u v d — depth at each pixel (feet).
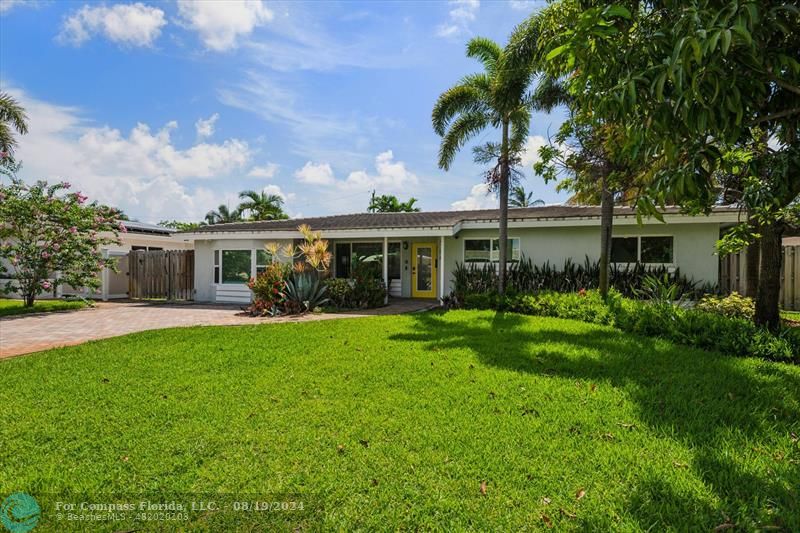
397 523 7.86
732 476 9.20
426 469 9.68
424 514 8.11
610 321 27.86
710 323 21.74
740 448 10.52
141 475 9.51
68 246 43.47
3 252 41.78
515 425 11.97
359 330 27.35
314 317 35.60
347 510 8.24
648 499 8.45
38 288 43.19
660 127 8.17
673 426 11.80
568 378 16.21
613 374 16.61
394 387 15.42
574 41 8.62
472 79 42.50
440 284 45.93
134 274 54.85
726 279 41.63
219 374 17.17
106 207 47.70
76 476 9.45
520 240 47.16
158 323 32.63
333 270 56.65
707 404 13.32
